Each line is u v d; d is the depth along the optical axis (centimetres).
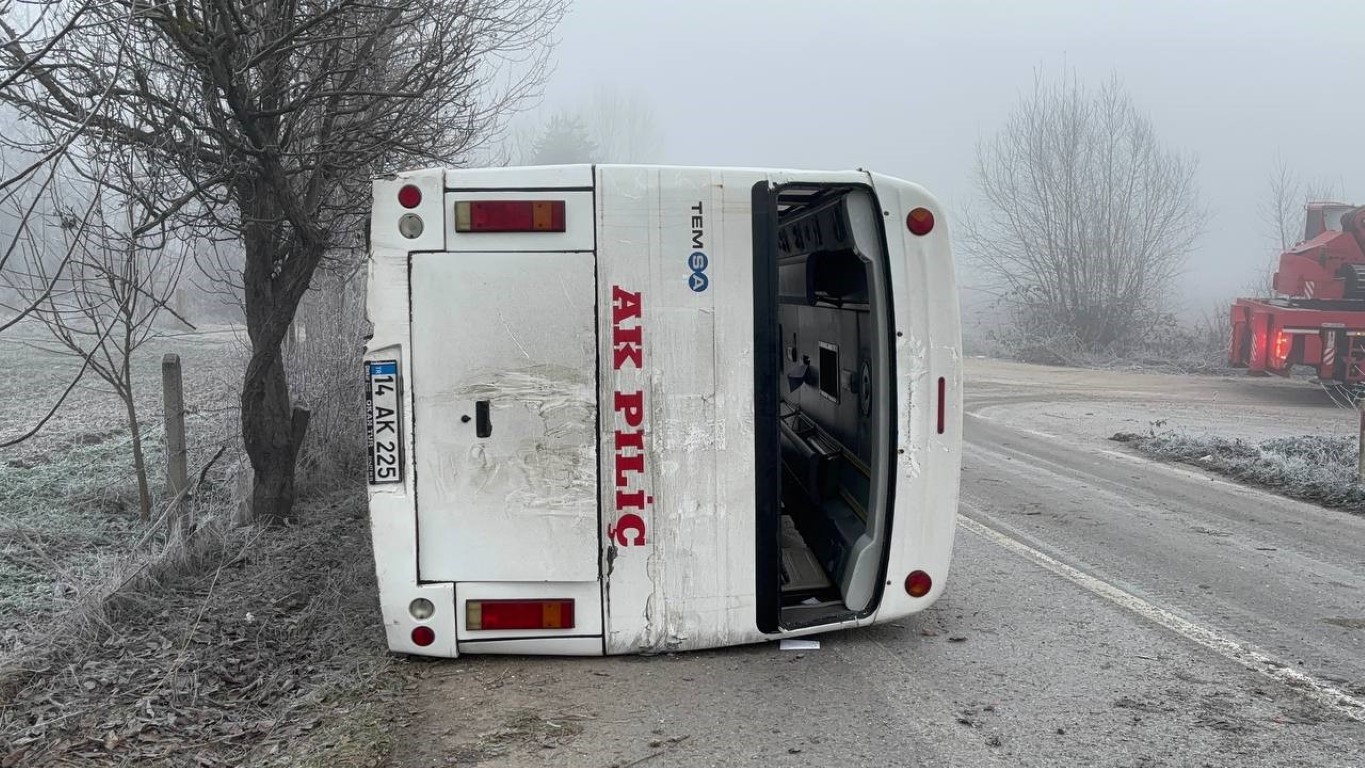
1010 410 1756
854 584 493
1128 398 1970
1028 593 610
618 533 451
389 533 441
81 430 1053
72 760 372
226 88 568
